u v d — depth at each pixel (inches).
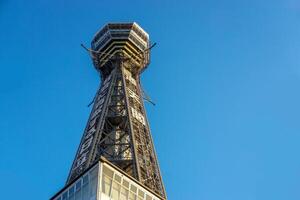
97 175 2490.2
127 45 5118.1
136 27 5315.0
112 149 3567.9
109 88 4394.7
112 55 5032.0
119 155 3459.6
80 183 2551.7
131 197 2576.3
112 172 2566.4
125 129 3814.0
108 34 5191.9
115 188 2519.7
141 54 5162.4
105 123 3853.3
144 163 3422.7
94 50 5290.4
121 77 4601.4
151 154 3636.8
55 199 2618.1
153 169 3462.1
